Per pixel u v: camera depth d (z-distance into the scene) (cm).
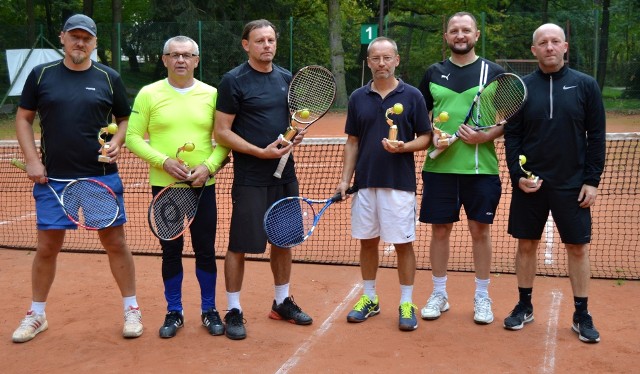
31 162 418
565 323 454
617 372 377
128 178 1157
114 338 439
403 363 393
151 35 2300
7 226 817
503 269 586
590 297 506
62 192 420
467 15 451
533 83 425
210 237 441
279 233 431
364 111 442
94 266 611
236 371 385
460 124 452
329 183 1011
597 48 2109
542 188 423
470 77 453
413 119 441
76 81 421
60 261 627
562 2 3150
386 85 441
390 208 438
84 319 476
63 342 433
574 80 414
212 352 413
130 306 450
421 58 2258
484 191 448
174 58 421
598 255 633
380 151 438
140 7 3409
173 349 419
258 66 430
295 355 407
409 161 442
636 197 900
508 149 433
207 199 435
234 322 439
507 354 404
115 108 441
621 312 472
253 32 420
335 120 2064
